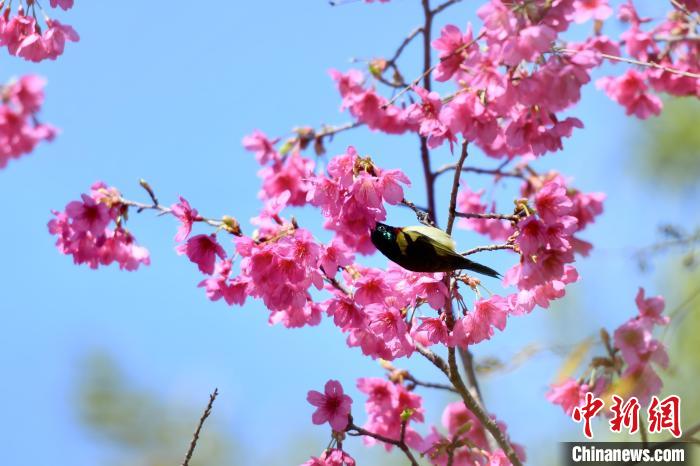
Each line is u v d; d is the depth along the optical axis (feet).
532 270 20.33
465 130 21.26
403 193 20.52
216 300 22.95
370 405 25.46
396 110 28.32
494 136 21.36
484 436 25.89
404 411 23.59
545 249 20.36
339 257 21.40
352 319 21.63
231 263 23.21
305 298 21.59
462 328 21.27
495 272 20.72
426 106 22.68
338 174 20.57
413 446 25.52
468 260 20.71
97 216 23.29
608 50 27.37
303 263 21.15
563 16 19.88
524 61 20.16
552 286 21.08
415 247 20.80
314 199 20.79
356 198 20.51
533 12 19.63
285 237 21.31
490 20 19.52
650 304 24.14
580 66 19.95
